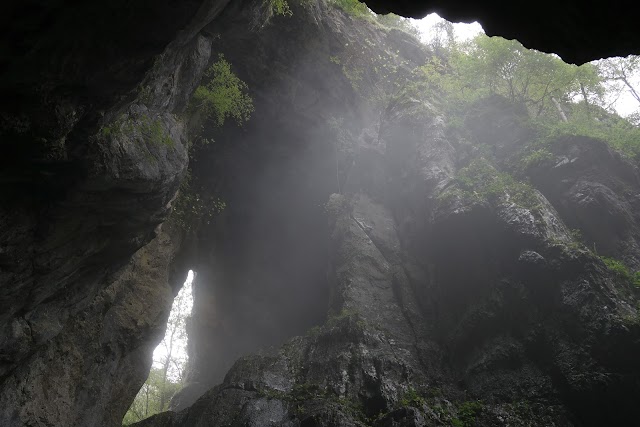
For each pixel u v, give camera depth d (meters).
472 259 20.25
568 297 17.12
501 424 16.31
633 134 23.27
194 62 15.17
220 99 20.70
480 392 17.91
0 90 9.19
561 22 8.29
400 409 16.28
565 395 16.42
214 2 11.28
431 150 23.86
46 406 16.06
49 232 12.23
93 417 18.41
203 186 27.14
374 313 21.47
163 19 9.27
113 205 13.00
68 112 10.01
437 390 18.20
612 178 20.77
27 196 11.65
